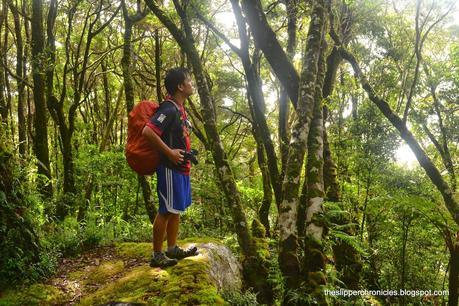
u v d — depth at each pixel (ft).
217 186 37.29
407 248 25.72
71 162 39.55
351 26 34.14
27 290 14.38
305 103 15.17
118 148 43.96
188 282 13.43
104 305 12.75
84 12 55.88
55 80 58.29
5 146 16.33
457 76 45.73
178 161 13.16
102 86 84.58
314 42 15.79
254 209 42.86
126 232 26.32
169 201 13.60
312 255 13.65
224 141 76.74
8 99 56.90
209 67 69.05
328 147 23.63
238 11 25.43
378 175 25.71
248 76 26.58
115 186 40.93
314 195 14.33
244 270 18.45
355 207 27.14
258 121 26.84
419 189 25.91
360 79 27.53
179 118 13.55
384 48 37.22
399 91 35.50
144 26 44.78
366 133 27.07
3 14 48.91
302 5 29.89
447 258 27.76
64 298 14.43
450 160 45.73
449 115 50.03
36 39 37.70
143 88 75.72
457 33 52.60
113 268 16.83
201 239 18.65
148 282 13.87
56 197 33.12
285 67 18.07
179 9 21.12
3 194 15.03
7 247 14.78
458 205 25.59
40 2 38.01
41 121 36.35
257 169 73.92
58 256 18.66
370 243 25.77
